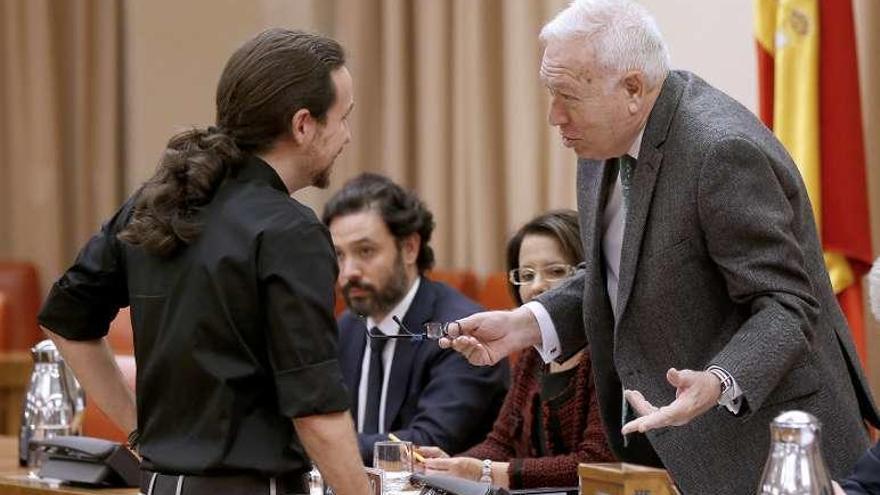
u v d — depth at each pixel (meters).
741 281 4.17
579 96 4.34
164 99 11.14
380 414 6.39
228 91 3.94
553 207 9.54
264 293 3.75
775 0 7.39
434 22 10.03
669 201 4.35
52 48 11.64
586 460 5.32
